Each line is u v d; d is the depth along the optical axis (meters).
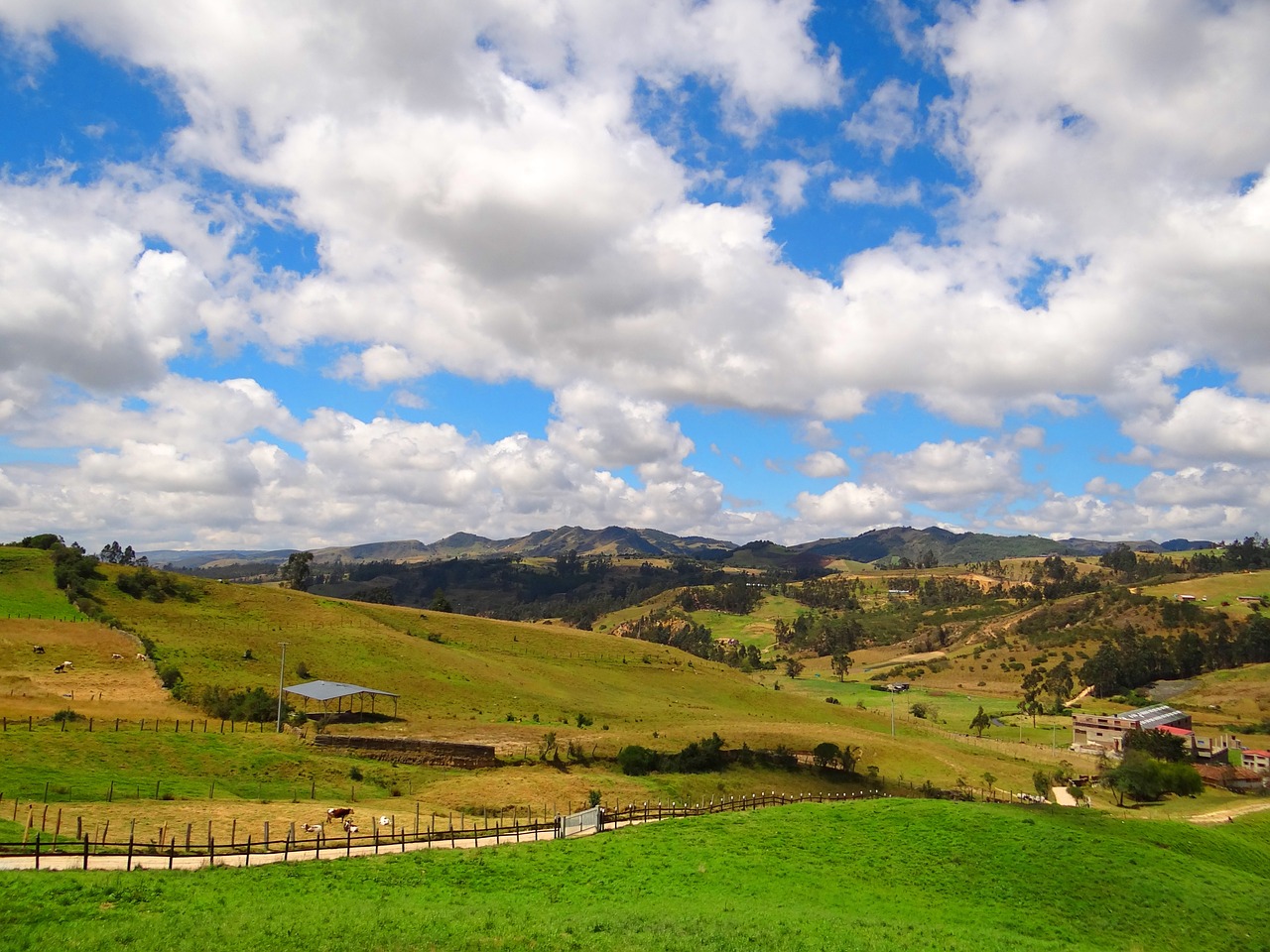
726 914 34.38
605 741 91.50
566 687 135.88
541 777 74.50
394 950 25.92
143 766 62.06
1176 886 48.03
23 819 42.75
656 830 51.44
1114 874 48.34
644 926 31.05
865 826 54.25
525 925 29.67
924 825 54.72
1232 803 99.94
